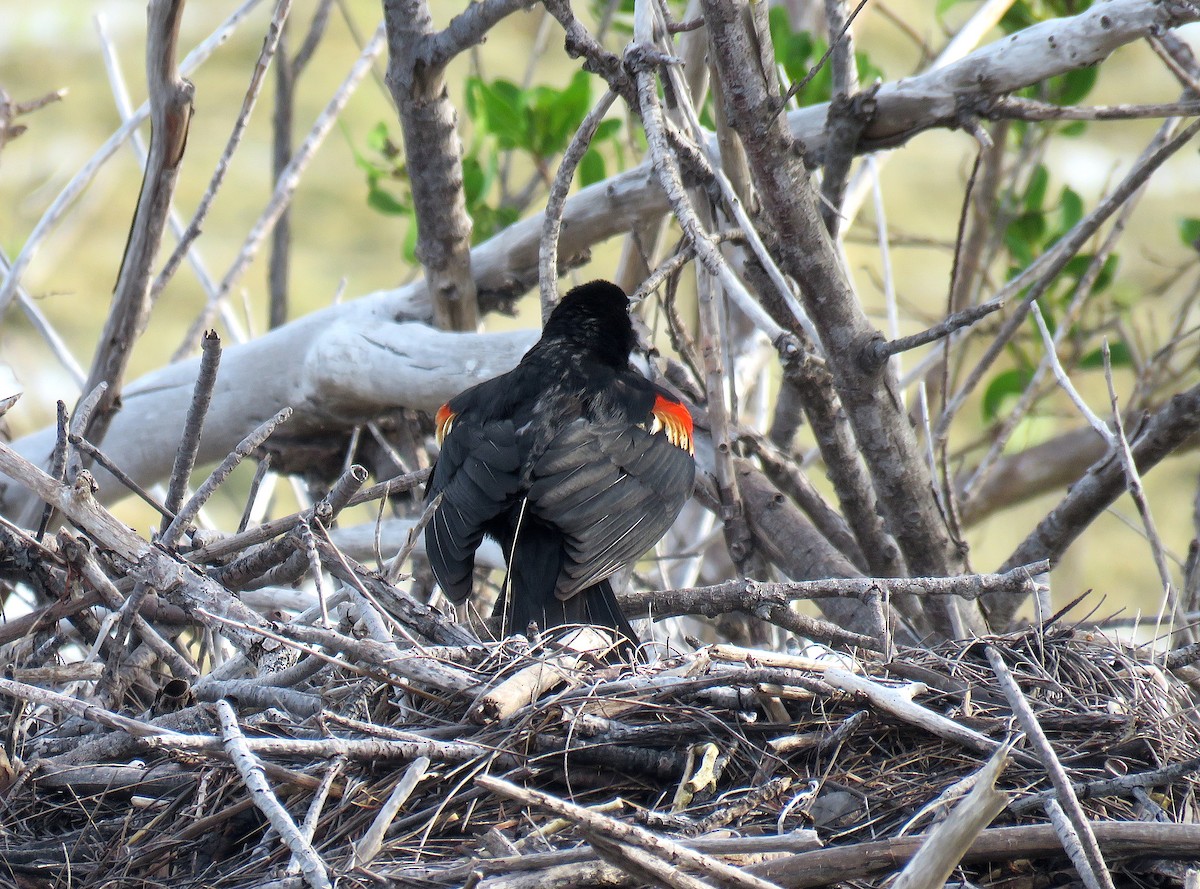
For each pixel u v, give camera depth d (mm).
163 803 7270
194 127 30672
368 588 8469
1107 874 5590
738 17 9125
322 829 6734
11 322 24344
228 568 8617
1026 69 10320
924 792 6859
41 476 7656
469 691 7227
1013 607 11484
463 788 6914
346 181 30328
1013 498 16922
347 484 8031
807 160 11820
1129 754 7133
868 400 10016
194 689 7715
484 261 13250
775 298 11039
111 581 8453
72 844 7191
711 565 15609
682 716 7395
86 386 11125
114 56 13344
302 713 7289
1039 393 15148
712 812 6828
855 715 7125
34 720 8625
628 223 12422
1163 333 23016
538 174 15781
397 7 11531
